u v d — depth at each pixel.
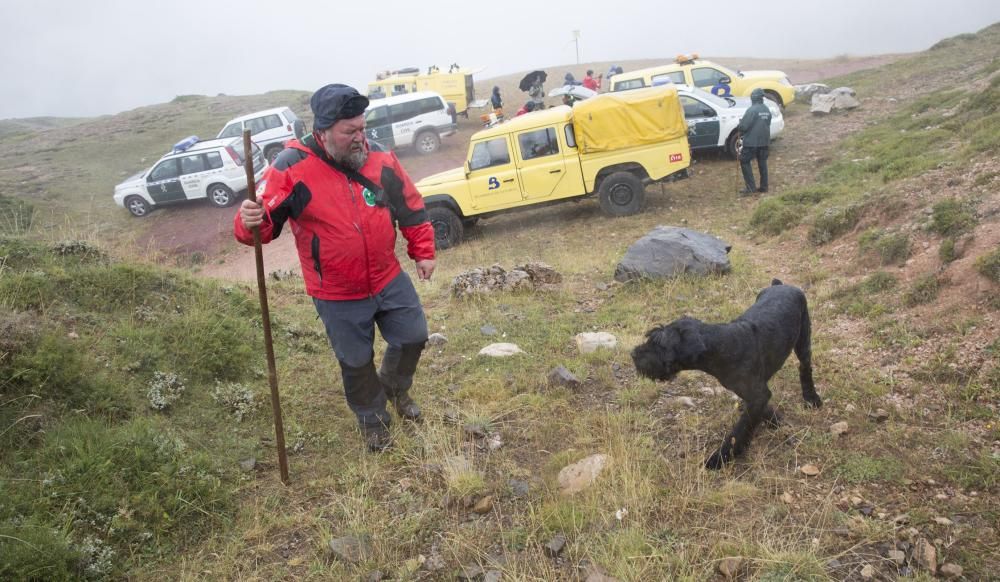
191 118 34.03
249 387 4.86
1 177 24.70
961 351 4.48
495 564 3.09
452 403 4.89
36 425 3.80
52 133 35.22
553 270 8.07
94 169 25.80
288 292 7.70
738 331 3.62
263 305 3.67
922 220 6.54
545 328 6.46
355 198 3.72
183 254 16.14
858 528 3.07
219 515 3.56
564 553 3.17
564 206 14.16
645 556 2.99
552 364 5.50
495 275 7.86
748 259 8.26
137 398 4.37
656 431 4.27
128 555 3.23
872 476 3.47
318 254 3.78
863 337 5.20
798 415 4.24
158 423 4.18
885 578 2.78
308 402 4.87
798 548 2.96
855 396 4.33
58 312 5.02
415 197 4.14
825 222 7.98
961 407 3.97
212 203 19.42
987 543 2.89
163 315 5.48
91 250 6.41
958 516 3.08
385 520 3.50
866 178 10.58
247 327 5.69
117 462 3.64
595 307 7.21
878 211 7.56
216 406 4.57
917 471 3.46
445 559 3.21
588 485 3.64
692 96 15.28
